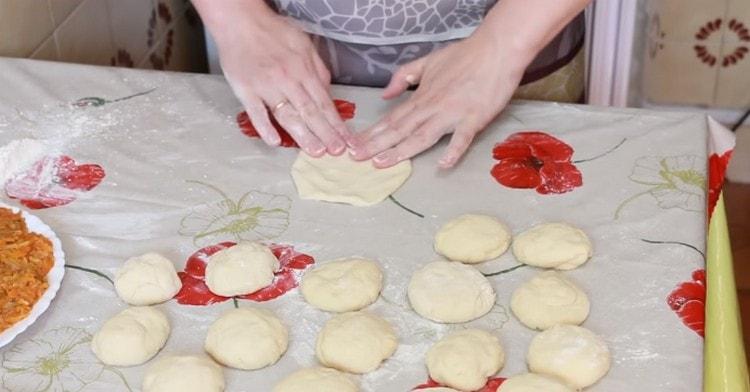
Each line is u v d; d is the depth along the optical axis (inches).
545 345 32.1
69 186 41.1
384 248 37.3
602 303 34.2
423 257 36.8
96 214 39.5
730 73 84.8
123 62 65.7
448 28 49.1
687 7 81.7
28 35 54.8
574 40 52.5
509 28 43.6
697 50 84.0
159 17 70.3
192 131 44.3
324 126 42.9
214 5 47.7
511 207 39.1
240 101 45.6
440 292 34.3
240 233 38.3
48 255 36.2
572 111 44.4
